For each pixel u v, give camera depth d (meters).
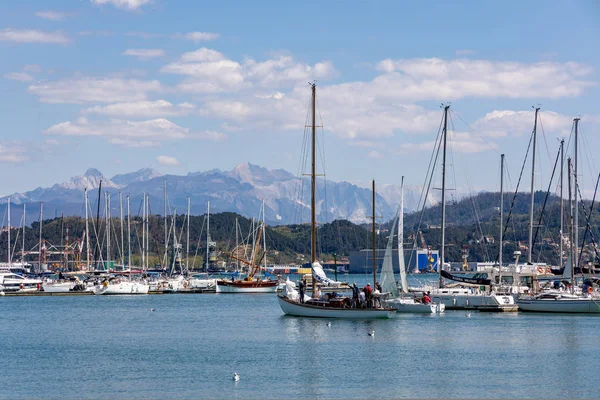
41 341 97.19
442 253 138.12
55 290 195.88
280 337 97.62
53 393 65.31
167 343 93.94
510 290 133.75
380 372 72.94
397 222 137.62
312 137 126.44
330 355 82.75
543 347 87.19
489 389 65.31
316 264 122.75
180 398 63.09
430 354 82.94
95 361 80.75
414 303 124.69
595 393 63.72
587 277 134.50
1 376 72.88
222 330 106.88
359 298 115.75
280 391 65.25
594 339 93.25
